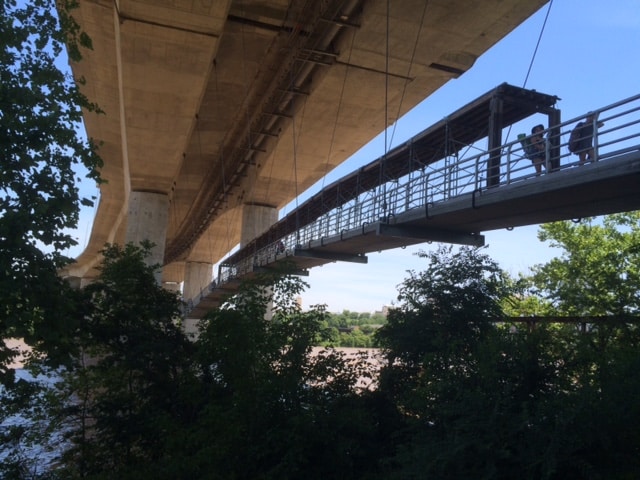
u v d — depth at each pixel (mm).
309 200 32375
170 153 35844
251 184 48781
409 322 11359
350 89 32031
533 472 6656
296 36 27969
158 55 26203
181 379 11836
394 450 10266
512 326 11086
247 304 11062
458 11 24297
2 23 8438
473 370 8250
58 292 9375
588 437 6422
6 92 8445
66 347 9945
